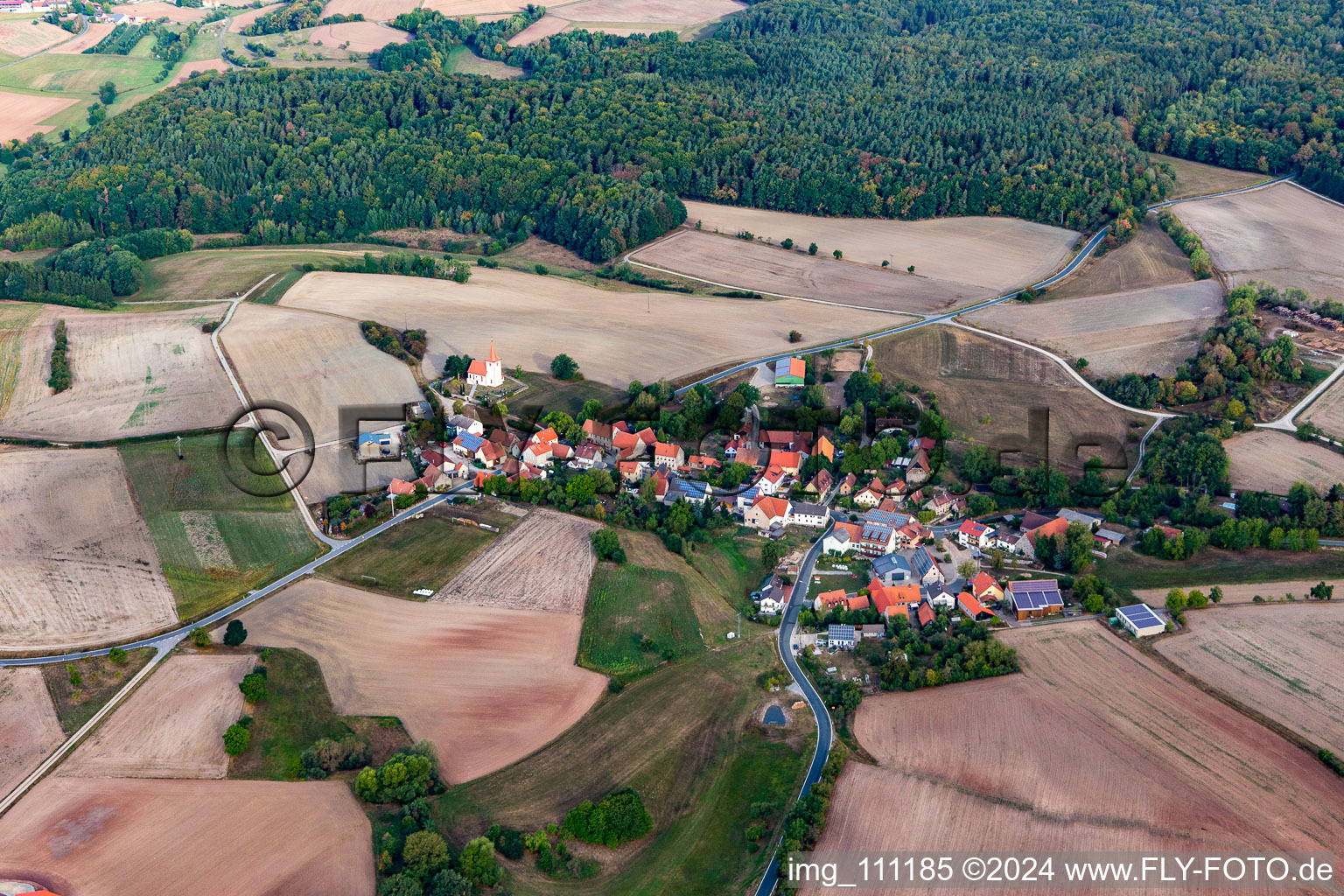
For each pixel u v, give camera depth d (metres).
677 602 185.12
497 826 134.62
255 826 134.62
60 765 144.62
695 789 143.62
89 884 125.50
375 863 129.62
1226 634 169.12
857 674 166.25
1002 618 177.88
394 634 174.12
